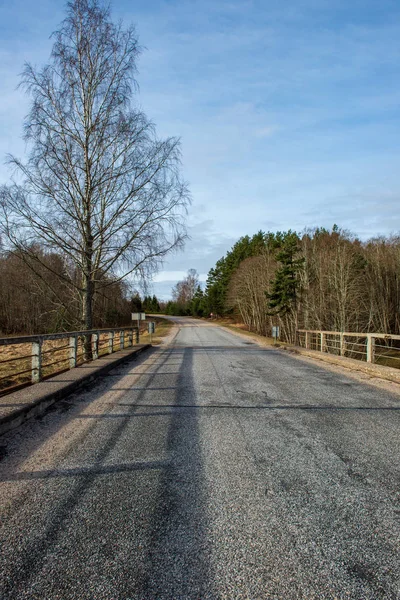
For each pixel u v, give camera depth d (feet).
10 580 6.42
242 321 206.28
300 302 102.73
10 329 112.68
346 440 13.80
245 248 196.95
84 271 40.11
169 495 9.51
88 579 6.43
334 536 7.73
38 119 37.09
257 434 14.48
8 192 35.58
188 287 406.62
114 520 8.30
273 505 9.00
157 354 49.08
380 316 110.93
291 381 26.73
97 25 38.93
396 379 26.32
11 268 97.19
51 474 10.78
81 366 30.01
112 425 15.65
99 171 40.37
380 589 6.20
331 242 118.21
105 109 39.50
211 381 26.71
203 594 6.08
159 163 41.37
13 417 15.06
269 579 6.44
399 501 9.25
